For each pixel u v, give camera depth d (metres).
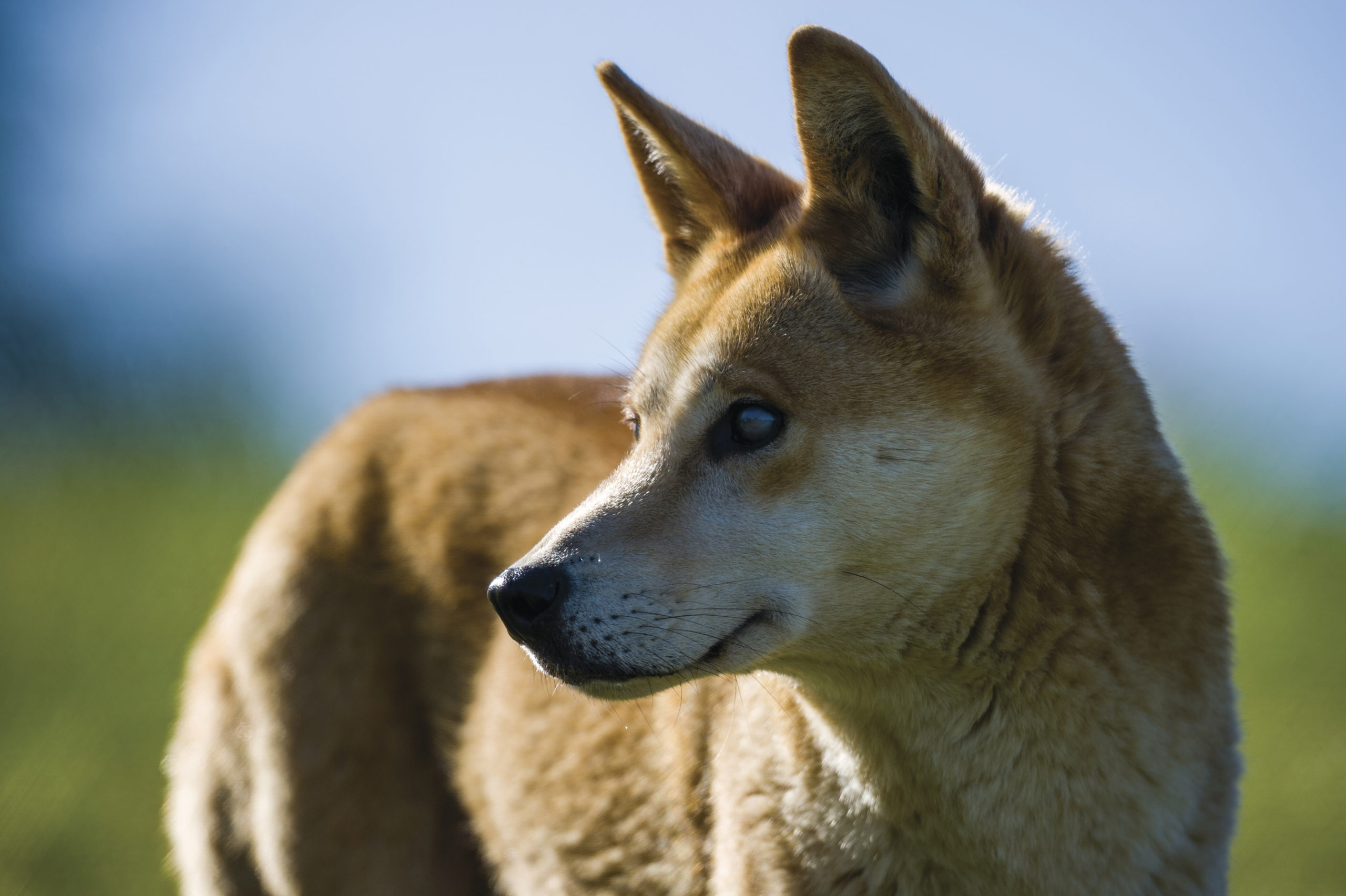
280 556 9.90
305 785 9.26
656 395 7.46
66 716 16.84
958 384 6.89
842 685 7.16
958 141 7.39
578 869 8.67
